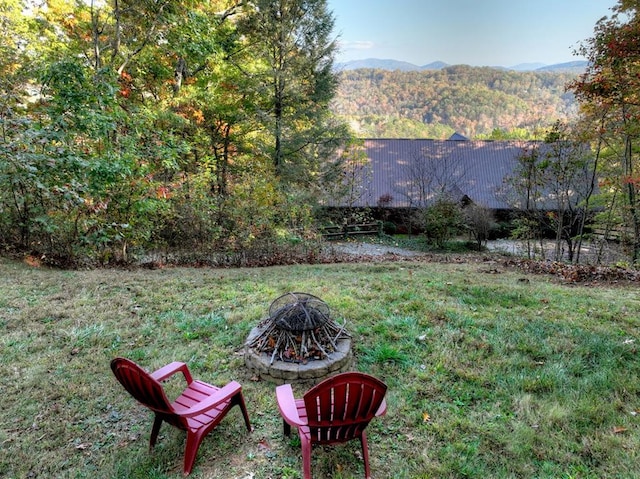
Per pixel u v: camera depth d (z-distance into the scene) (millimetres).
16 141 5613
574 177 11406
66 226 7328
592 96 9609
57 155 6172
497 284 6469
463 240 16625
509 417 2926
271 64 14562
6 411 2994
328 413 2205
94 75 7316
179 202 9062
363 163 18609
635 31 8102
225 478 2410
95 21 8914
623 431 2732
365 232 18281
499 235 18188
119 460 2553
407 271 7977
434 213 15609
